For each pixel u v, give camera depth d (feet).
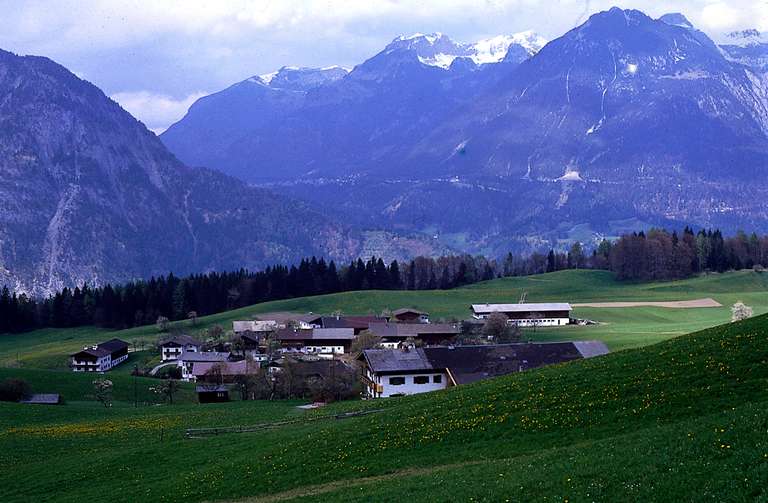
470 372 372.79
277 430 247.29
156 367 627.46
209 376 466.70
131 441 263.49
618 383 191.62
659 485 117.39
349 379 414.41
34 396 407.23
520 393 206.59
